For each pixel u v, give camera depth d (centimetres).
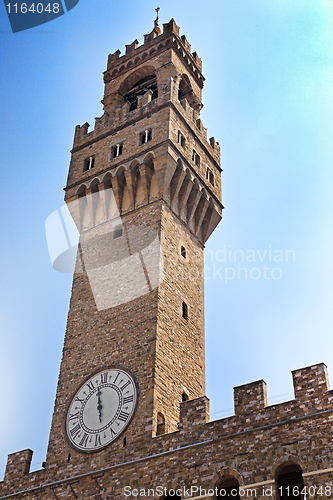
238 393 4209
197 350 5397
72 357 5228
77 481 4447
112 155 6353
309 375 4012
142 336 4984
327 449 3688
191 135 6475
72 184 6328
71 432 4788
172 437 4284
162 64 6931
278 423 3928
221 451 4016
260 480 3772
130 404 4644
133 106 7156
